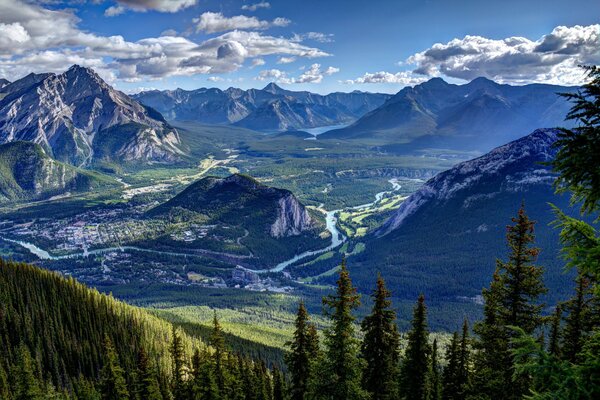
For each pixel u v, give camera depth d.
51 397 105.19
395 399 52.06
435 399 61.00
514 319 37.72
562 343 40.84
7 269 176.25
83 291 182.62
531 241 37.62
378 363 43.50
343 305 37.25
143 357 90.62
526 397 18.33
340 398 36.09
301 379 49.59
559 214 20.66
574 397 16.98
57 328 149.38
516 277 37.72
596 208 19.55
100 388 91.69
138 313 187.12
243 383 86.62
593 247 18.95
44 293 166.12
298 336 49.69
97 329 160.38
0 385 108.81
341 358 36.56
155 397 88.00
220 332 78.62
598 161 18.80
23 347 128.88
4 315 146.38
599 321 36.53
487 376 39.62
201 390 76.25
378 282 43.59
